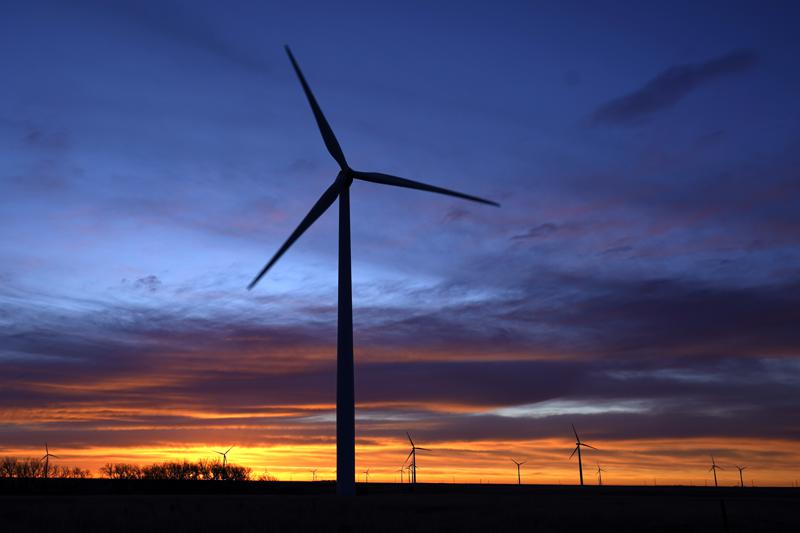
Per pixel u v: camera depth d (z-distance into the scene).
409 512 47.38
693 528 39.69
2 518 41.78
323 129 50.44
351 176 50.06
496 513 47.69
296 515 43.06
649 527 39.91
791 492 141.88
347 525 36.75
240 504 54.88
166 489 102.94
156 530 35.31
